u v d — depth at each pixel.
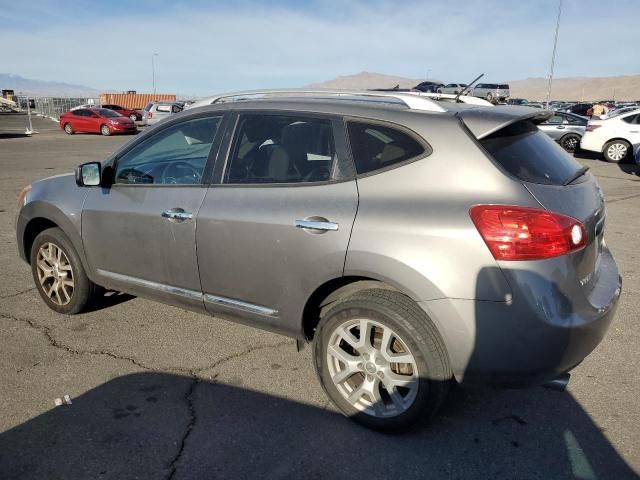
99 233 3.82
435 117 2.73
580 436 2.86
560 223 2.46
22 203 4.38
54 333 3.98
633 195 10.29
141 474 2.54
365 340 2.80
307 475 2.54
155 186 3.58
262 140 3.19
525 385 2.54
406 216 2.60
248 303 3.20
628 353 3.74
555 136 18.48
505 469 2.61
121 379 3.37
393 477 2.55
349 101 3.06
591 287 2.77
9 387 3.25
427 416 2.70
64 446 2.72
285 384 3.34
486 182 2.53
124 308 4.46
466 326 2.49
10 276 5.26
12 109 55.34
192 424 2.92
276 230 2.95
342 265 2.74
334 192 2.84
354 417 2.91
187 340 3.91
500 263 2.42
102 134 28.34
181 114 3.61
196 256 3.32
